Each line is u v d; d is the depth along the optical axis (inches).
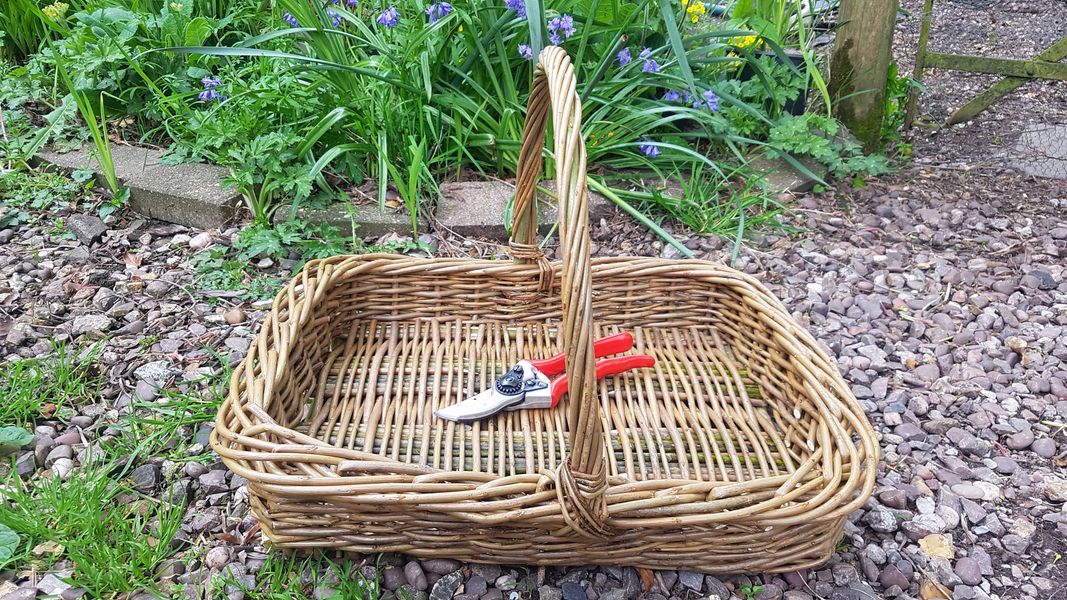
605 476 44.0
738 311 65.3
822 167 106.9
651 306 67.6
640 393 60.6
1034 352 77.7
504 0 96.5
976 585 54.1
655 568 50.6
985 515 59.3
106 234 88.4
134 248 87.0
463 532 48.3
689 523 45.7
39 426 62.9
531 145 58.6
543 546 49.2
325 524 48.6
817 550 50.4
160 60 101.6
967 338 79.7
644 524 45.6
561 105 44.8
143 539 52.9
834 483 47.0
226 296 79.5
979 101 120.4
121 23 100.6
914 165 113.5
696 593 52.0
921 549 56.3
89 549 52.1
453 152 98.5
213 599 50.3
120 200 90.7
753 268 89.7
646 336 66.9
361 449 55.2
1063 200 104.2
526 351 65.1
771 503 45.9
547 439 56.5
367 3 104.4
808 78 108.0
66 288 79.1
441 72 99.7
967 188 107.3
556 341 66.4
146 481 57.8
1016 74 115.0
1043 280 87.8
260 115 90.9
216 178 92.0
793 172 105.5
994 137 120.1
